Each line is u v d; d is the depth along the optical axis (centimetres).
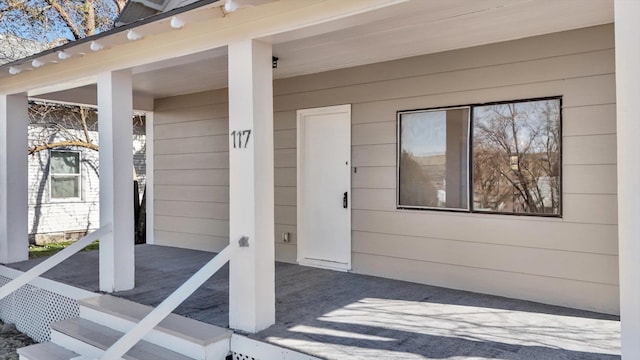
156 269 555
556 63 399
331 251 555
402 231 491
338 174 548
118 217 453
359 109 521
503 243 429
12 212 590
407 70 484
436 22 361
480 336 321
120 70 446
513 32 397
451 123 458
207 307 392
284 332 329
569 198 395
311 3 309
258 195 339
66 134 1033
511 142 423
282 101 589
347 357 282
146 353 332
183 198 727
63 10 1061
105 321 399
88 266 573
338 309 385
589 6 332
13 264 583
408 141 486
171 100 736
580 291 390
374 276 509
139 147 1176
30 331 520
